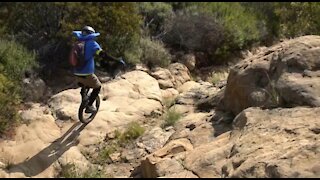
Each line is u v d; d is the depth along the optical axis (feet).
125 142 23.63
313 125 17.84
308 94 19.80
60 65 35.53
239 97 22.77
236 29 43.14
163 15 43.21
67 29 35.06
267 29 47.67
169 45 41.73
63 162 21.68
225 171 16.94
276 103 20.53
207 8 46.03
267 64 22.44
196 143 20.86
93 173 20.48
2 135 23.54
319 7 39.01
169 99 29.78
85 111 25.08
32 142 23.12
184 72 36.91
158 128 24.75
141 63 36.50
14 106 26.53
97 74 34.30
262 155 16.52
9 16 37.22
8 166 21.12
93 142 23.57
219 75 36.37
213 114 23.99
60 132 24.52
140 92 29.89
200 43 41.70
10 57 31.27
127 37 37.11
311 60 21.21
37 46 36.32
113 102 27.96
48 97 30.96
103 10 36.47
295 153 15.97
